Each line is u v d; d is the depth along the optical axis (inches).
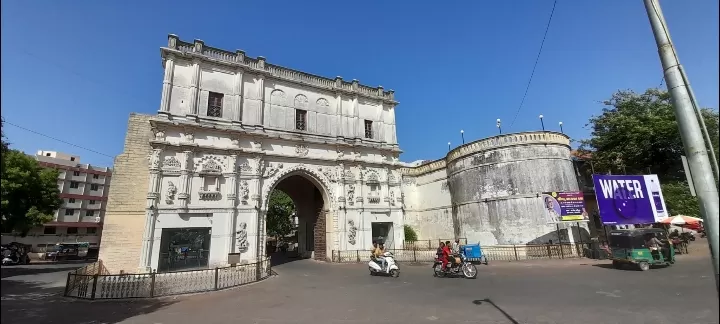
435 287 510.6
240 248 847.7
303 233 1236.5
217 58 924.6
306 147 1017.5
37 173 1061.1
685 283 458.6
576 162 1201.4
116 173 776.9
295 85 1047.0
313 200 1207.6
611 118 1165.7
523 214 936.9
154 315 378.9
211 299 464.1
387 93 1245.7
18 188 991.6
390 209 1130.7
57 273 898.1
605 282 494.9
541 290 451.5
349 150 1094.4
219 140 879.7
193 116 847.7
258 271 652.1
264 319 350.3
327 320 339.9
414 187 1344.7
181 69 874.8
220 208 844.0
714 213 145.6
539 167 956.0
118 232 752.3
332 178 1050.7
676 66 165.9
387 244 1115.3
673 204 980.6
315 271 774.5
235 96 923.4
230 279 639.8
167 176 804.0
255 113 946.7
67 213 2177.7
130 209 773.3
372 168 1134.4
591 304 363.6
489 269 705.0
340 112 1103.0
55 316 378.9
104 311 402.0
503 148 1001.5
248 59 978.7
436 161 1263.5
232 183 864.3
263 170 930.7
